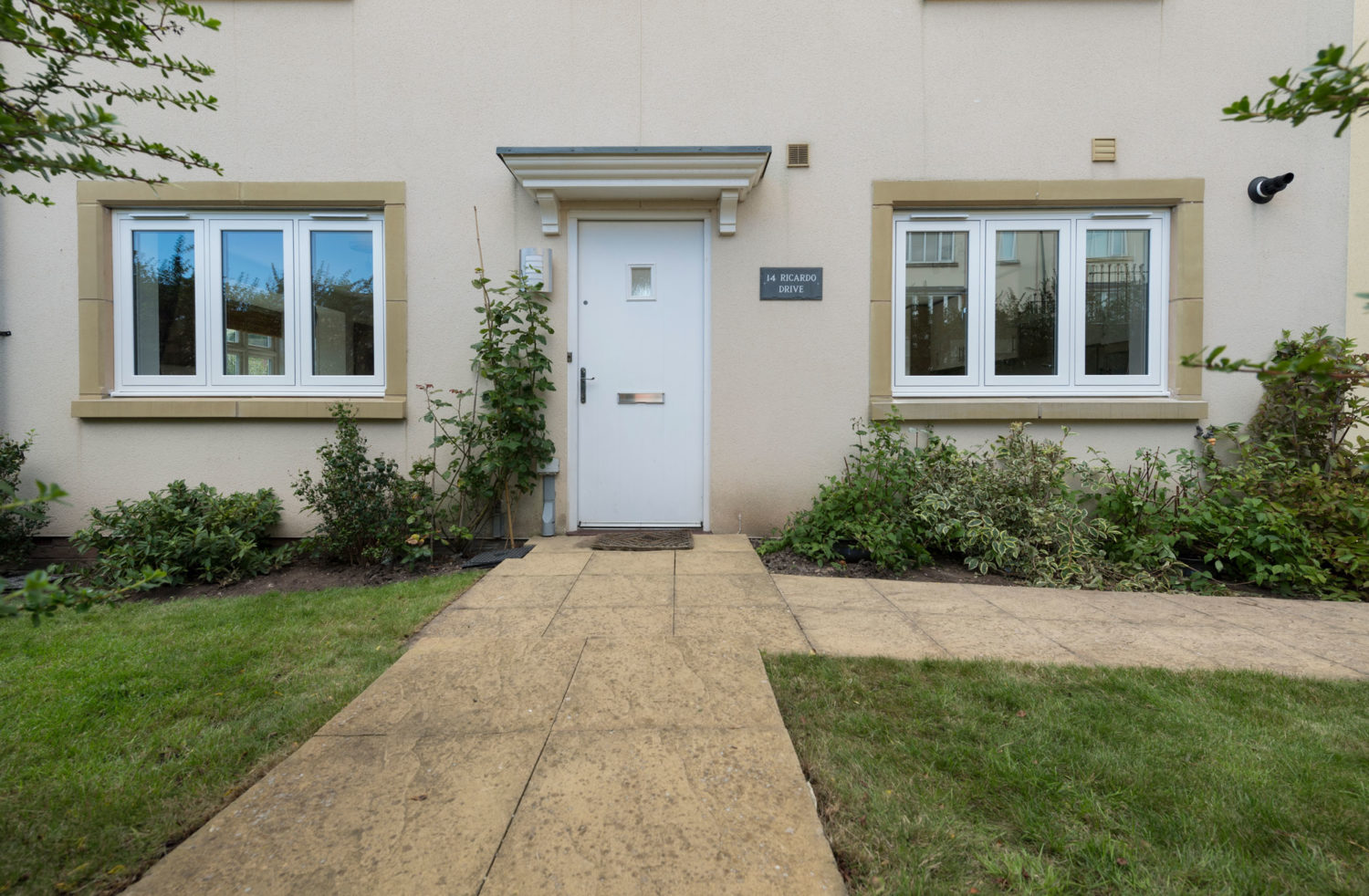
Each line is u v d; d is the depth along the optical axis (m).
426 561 4.24
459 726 2.12
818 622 3.11
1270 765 1.89
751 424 4.84
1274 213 4.73
